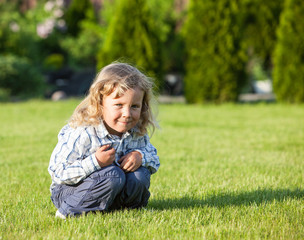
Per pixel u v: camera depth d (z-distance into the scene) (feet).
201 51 50.29
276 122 34.37
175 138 26.32
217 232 8.94
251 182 14.52
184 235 8.89
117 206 10.69
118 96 9.57
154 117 10.85
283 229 9.11
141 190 10.30
